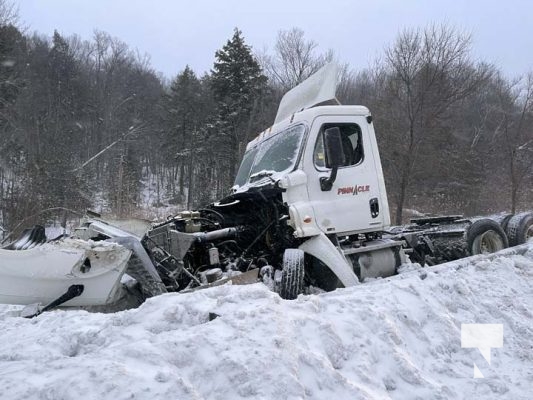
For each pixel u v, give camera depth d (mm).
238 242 5750
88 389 2299
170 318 3316
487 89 26672
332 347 3002
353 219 5660
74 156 27172
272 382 2482
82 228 5391
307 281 5395
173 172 45344
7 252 4105
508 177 24469
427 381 2990
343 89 26766
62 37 48312
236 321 3021
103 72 50250
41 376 2494
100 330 3271
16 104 25875
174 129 41625
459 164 23750
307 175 5461
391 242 5957
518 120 25562
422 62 17672
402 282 4230
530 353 3621
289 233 5383
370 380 2852
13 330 3564
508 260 5434
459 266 5102
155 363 2586
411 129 17547
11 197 13422
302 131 5703
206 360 2648
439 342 3537
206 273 5004
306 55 32656
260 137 6727
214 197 30859
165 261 4934
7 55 26266
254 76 32781
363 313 3449
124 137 34250
